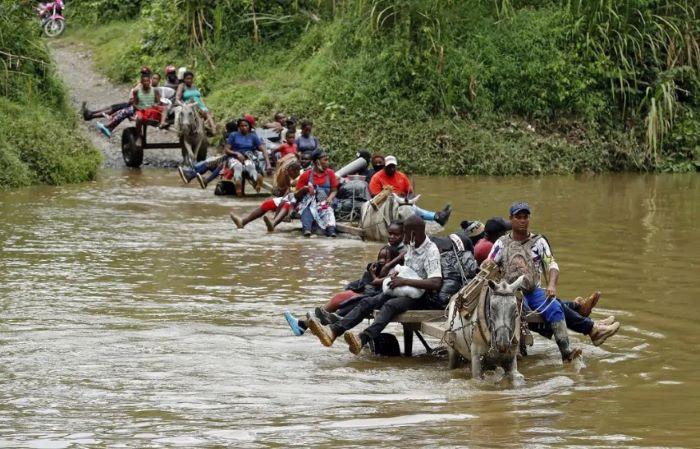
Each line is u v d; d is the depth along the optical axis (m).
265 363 14.01
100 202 28.98
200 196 30.81
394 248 15.34
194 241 23.22
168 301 17.33
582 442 10.84
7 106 35.41
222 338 15.14
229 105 43.06
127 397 12.34
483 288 13.23
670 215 27.39
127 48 49.66
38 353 14.16
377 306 14.48
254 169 30.80
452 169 37.41
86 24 55.81
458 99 40.59
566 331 14.13
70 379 13.03
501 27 41.91
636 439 10.95
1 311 16.42
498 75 41.06
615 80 41.91
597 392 12.75
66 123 37.53
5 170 31.73
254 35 47.41
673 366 13.95
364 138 38.59
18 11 38.53
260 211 24.88
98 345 14.61
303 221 24.55
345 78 41.72
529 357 14.56
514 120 40.69
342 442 10.80
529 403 12.27
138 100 37.03
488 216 26.64
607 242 23.14
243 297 17.73
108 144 40.06
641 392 12.75
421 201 29.62
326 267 20.45
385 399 12.42
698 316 16.58
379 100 40.62
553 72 40.91
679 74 42.50
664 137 40.88
